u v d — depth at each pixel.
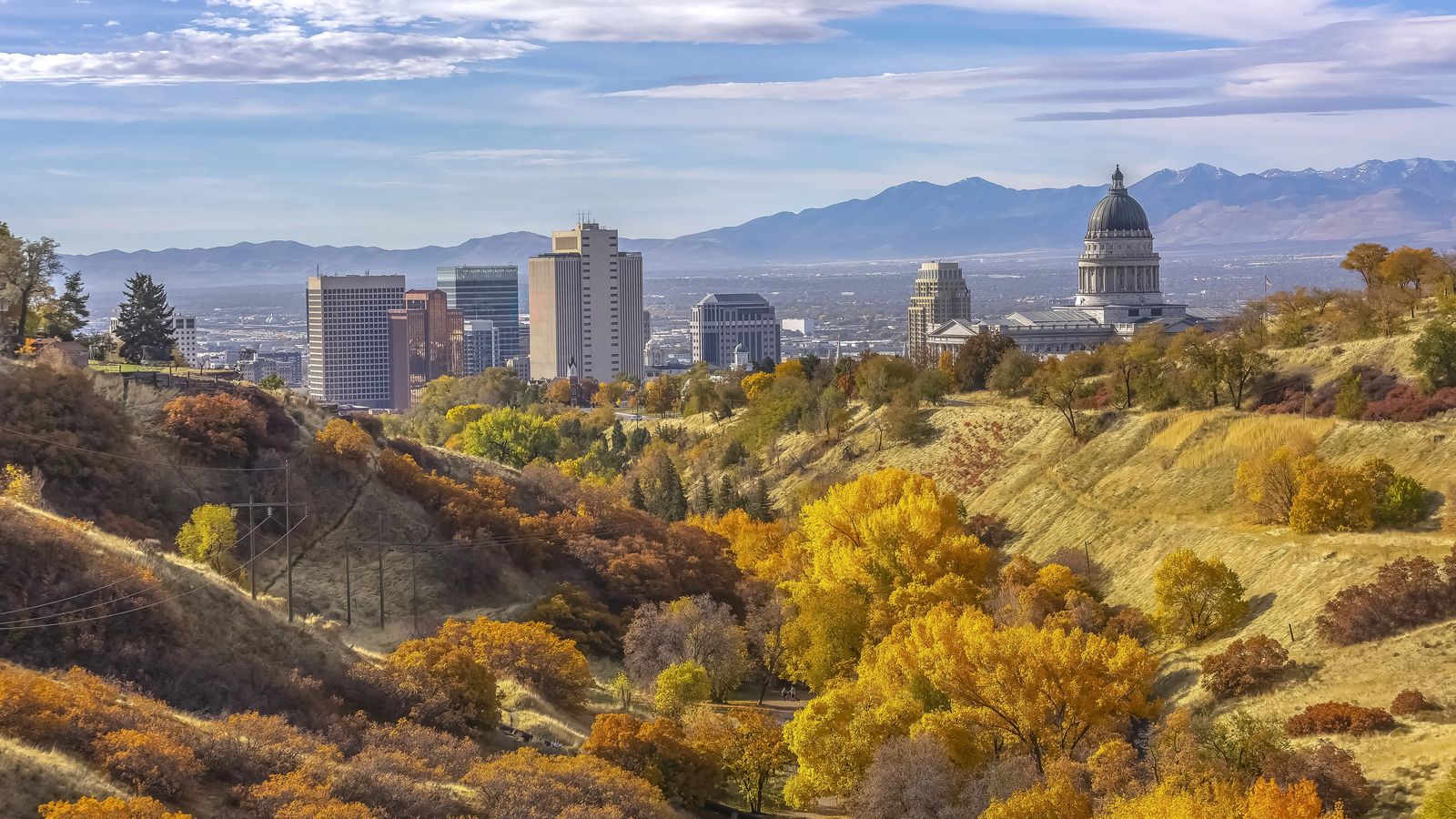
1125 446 188.25
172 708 88.69
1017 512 188.25
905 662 116.94
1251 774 94.06
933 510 157.62
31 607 92.94
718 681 137.62
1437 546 126.38
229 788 77.69
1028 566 155.38
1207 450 173.50
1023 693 107.88
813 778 108.44
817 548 169.25
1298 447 163.62
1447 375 169.62
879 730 109.19
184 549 130.38
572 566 159.75
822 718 109.75
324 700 97.38
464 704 103.69
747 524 195.00
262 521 144.50
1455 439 149.62
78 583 95.69
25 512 102.94
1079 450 195.12
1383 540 131.38
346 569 134.88
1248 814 81.06
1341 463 156.38
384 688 101.88
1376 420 164.62
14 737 73.25
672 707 121.25
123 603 95.94
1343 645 114.38
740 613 161.62
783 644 150.75
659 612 143.38
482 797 84.81
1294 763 91.94
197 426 151.12
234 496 147.38
